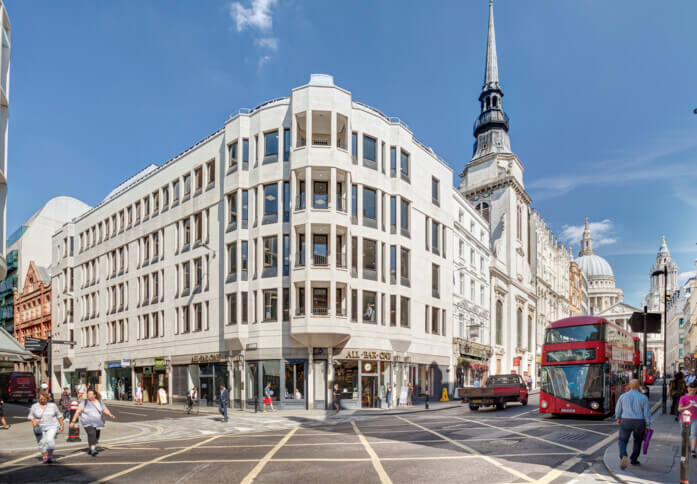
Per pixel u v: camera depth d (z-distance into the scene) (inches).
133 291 1918.1
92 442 602.5
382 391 1449.3
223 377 1494.8
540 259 3294.8
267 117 1445.6
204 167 1625.2
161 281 1765.5
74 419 732.7
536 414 1072.8
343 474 463.8
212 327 1521.9
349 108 1407.5
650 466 470.9
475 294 2164.1
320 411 1288.1
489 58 3026.6
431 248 1729.8
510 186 2684.5
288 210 1393.9
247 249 1440.7
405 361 1540.4
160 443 726.5
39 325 2726.4
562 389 959.6
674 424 815.1
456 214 2028.8
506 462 514.6
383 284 1487.5
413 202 1641.2
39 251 3149.6
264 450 627.5
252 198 1448.1
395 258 1542.8
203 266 1582.2
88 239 2289.6
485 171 2834.6
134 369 1878.7
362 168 1459.2
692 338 3457.2
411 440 698.2
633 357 1349.7
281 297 1368.1
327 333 1302.9
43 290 2701.8
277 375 1358.3
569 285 4202.8
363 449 617.9
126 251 1991.9
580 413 936.9
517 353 2618.1
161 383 1733.5
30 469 520.4
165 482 444.1
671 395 971.3
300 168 1354.6
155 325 1786.4
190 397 1301.7
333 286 1314.0
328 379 1341.0
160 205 1812.3
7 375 1771.7
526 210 2972.4
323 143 1396.4
